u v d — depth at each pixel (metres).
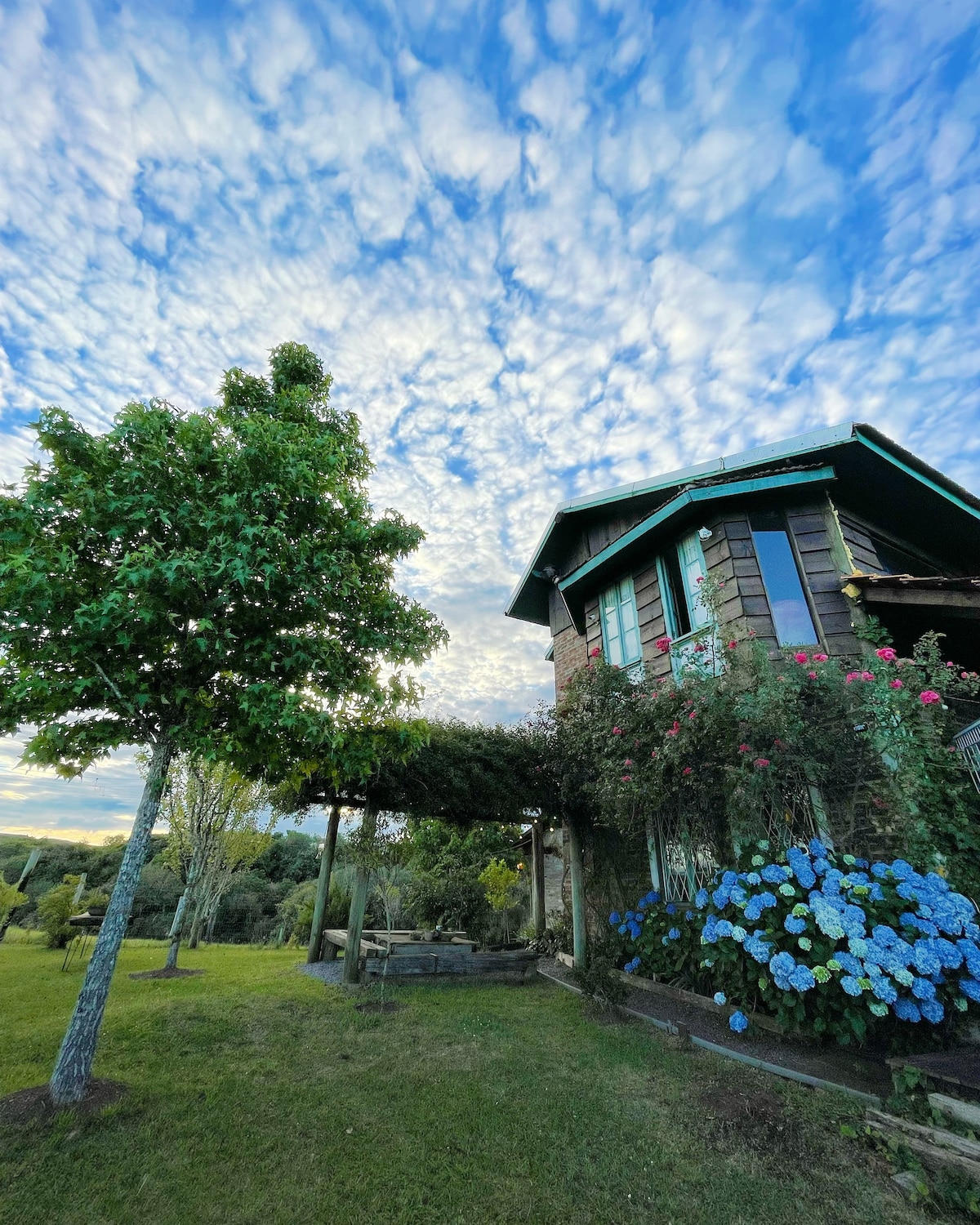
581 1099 3.78
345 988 7.05
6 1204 2.51
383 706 4.75
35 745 3.62
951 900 4.07
